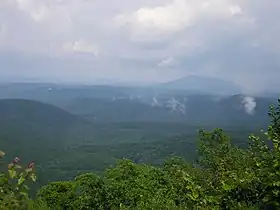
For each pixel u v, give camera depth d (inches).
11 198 181.0
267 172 227.3
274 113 261.1
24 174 187.8
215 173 317.4
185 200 271.6
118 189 691.4
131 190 665.0
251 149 257.1
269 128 246.8
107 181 745.0
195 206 244.5
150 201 458.9
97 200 700.7
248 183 233.8
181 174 295.6
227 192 239.5
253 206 230.2
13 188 184.9
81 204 708.7
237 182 235.9
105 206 687.7
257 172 235.1
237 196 237.3
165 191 497.7
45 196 729.0
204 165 519.5
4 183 184.7
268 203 223.5
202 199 246.8
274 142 233.8
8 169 186.5
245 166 259.0
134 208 530.3
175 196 338.3
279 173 220.4
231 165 311.7
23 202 184.2
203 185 274.7
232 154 409.1
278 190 220.4
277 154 226.2
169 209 303.1
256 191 233.1
